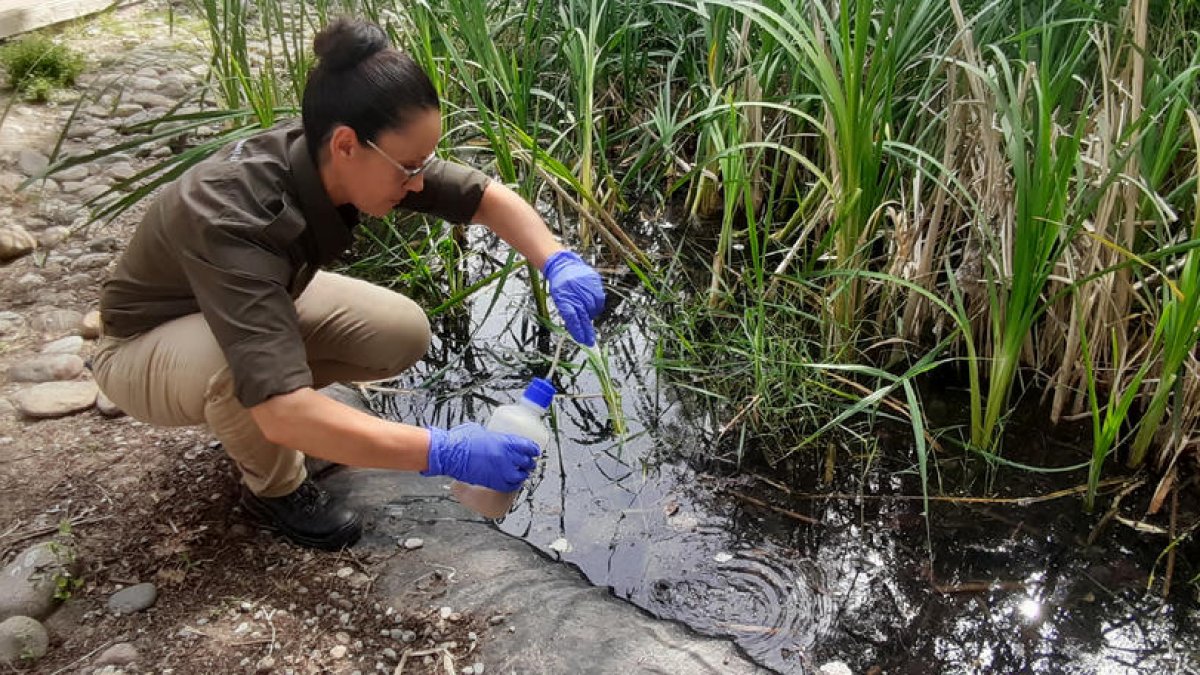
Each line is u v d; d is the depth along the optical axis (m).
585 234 3.55
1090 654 2.14
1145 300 2.81
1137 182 2.41
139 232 2.01
